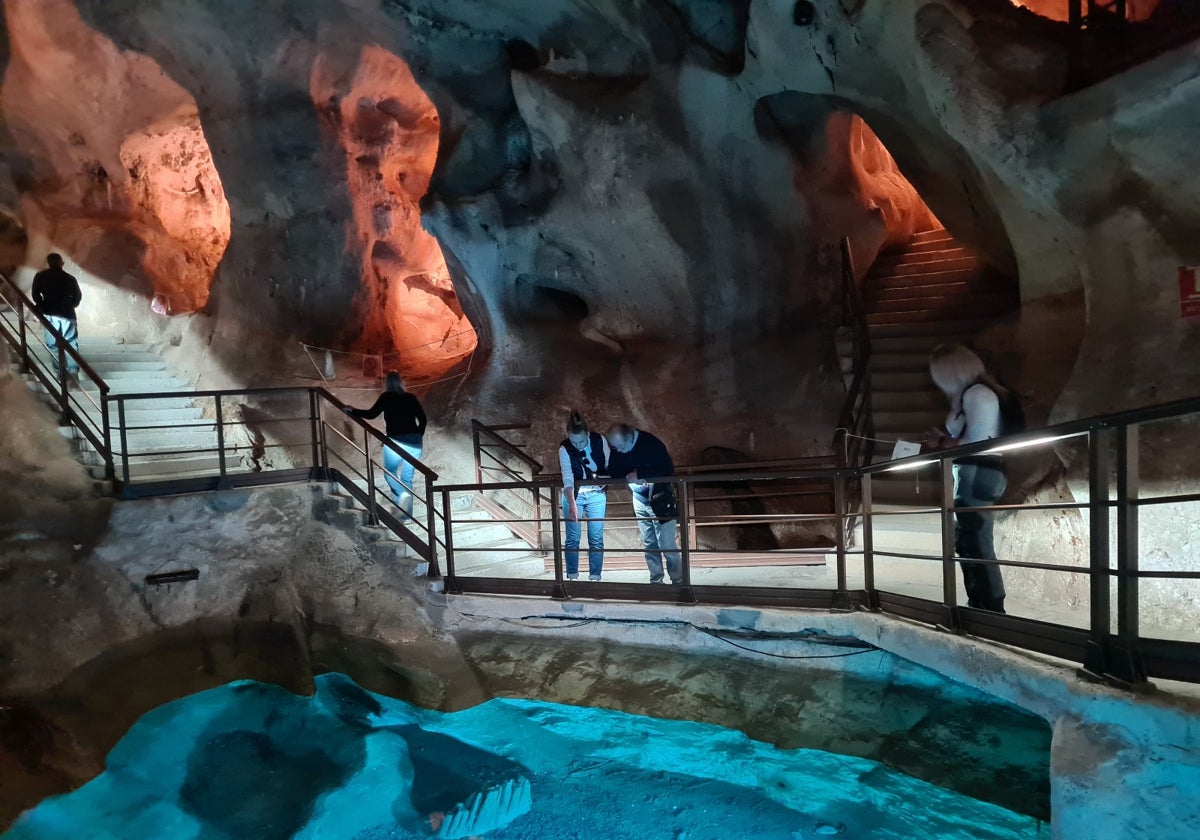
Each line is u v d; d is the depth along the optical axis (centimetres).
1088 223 550
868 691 486
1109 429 325
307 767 571
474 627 646
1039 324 709
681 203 947
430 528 681
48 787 483
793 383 935
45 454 712
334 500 735
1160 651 308
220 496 715
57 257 948
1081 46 573
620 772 550
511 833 489
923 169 832
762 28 795
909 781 436
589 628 608
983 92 588
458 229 1083
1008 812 388
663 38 905
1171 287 500
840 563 523
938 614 441
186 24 1138
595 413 1011
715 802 502
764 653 536
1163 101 480
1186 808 280
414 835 496
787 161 931
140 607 650
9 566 600
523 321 1108
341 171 1234
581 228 1001
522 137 1092
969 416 442
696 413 977
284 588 711
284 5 1102
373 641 655
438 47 1075
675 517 593
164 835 481
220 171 1233
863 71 765
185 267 1440
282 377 1128
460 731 592
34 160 1309
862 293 989
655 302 1020
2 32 1162
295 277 1217
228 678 656
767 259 966
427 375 1224
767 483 919
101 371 1016
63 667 576
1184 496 290
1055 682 339
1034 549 548
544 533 864
